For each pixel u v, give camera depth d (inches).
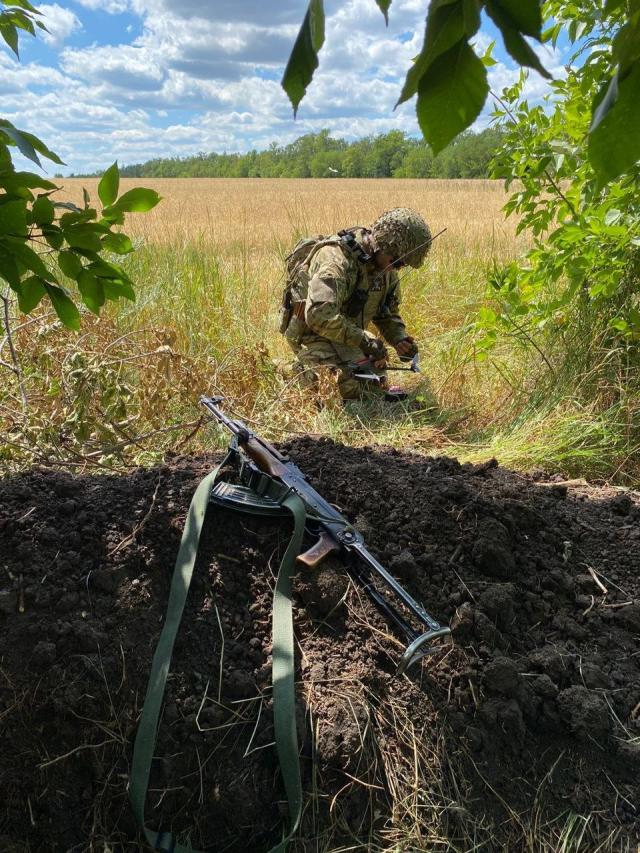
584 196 144.3
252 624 78.3
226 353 193.0
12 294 166.7
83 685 70.1
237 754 69.4
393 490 93.5
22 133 52.2
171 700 71.1
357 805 68.2
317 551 79.4
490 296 168.9
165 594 78.6
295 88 28.6
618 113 25.9
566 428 144.4
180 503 85.4
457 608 82.5
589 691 78.5
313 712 71.2
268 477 84.5
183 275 249.6
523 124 151.1
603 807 71.7
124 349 155.2
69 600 74.9
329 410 160.1
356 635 78.1
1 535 79.1
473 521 90.7
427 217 671.1
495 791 71.8
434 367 199.9
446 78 25.7
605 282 147.2
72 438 111.7
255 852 66.2
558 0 135.3
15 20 70.8
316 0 26.0
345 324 173.3
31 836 66.1
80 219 62.3
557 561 92.6
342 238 179.8
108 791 67.6
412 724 73.4
